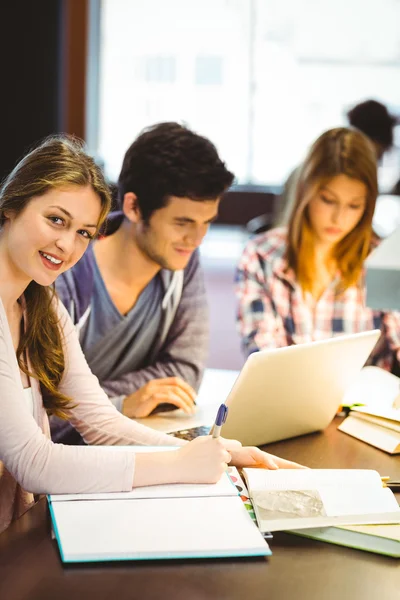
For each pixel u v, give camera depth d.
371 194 2.55
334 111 7.82
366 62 7.69
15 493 1.61
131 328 2.25
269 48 7.78
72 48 6.96
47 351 1.66
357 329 2.71
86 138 7.10
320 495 1.40
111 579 1.16
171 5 7.76
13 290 1.55
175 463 1.42
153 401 2.01
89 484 1.37
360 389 2.19
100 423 1.71
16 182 1.47
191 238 2.12
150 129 2.10
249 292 2.68
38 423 1.67
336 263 2.66
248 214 7.65
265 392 1.66
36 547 1.24
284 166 7.95
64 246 1.46
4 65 7.01
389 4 7.57
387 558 1.27
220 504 1.36
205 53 7.83
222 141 7.98
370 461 1.72
